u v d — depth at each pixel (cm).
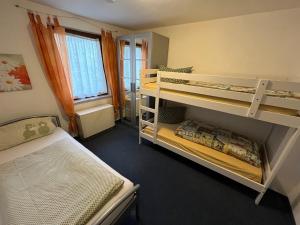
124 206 121
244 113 149
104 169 141
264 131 219
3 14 172
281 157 137
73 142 191
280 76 195
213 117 264
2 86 185
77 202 108
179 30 270
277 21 183
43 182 125
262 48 200
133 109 331
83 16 243
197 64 263
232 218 152
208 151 196
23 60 196
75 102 271
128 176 202
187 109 290
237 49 219
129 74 322
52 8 208
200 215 154
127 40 291
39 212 101
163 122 282
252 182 161
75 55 258
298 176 158
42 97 225
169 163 229
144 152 254
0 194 116
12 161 149
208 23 236
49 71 217
